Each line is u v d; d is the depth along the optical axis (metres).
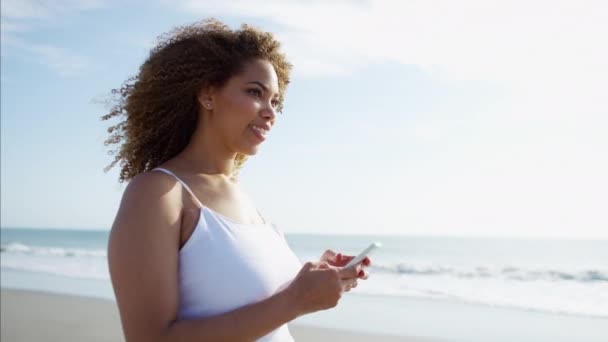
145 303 1.48
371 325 9.16
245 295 1.65
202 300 1.62
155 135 1.92
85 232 75.88
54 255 28.27
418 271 19.95
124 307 1.50
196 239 1.64
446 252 33.25
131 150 1.96
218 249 1.65
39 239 56.25
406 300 12.38
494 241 47.03
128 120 1.96
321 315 10.11
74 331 8.37
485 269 20.36
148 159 1.98
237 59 1.85
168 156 1.94
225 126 1.84
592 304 11.87
